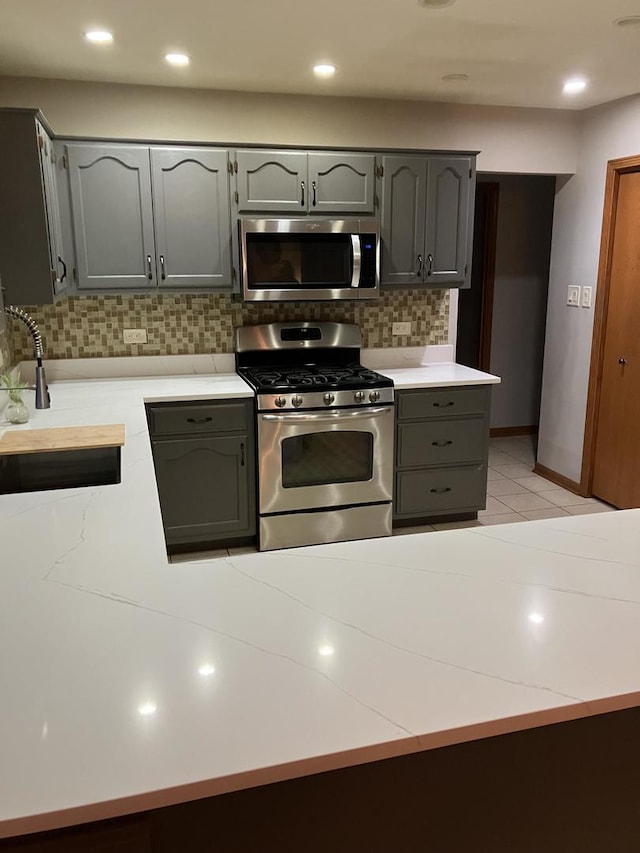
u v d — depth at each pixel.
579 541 1.53
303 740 0.88
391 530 3.88
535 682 1.00
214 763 0.84
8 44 2.85
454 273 3.96
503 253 5.62
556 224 4.62
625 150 3.92
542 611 1.21
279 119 3.73
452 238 3.91
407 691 0.97
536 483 4.82
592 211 4.24
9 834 0.77
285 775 0.84
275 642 1.10
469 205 3.90
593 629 1.15
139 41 2.81
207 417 3.46
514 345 5.84
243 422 3.53
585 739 1.16
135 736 0.89
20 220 2.96
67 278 3.44
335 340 4.09
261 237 3.54
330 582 1.32
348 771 1.05
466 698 0.96
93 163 3.36
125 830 0.90
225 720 0.92
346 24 2.64
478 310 5.79
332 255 3.65
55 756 0.85
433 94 3.75
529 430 6.06
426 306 4.30
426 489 3.91
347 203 3.70
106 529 1.64
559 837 1.19
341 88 3.60
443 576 1.35
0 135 2.86
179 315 3.89
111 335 3.83
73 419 2.87
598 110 4.10
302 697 0.96
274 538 3.67
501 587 1.30
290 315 4.07
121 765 0.84
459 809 1.12
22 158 2.90
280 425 3.51
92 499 1.88
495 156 4.14
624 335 4.11
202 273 3.59
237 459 3.56
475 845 1.14
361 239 3.68
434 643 1.10
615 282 4.15
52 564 1.43
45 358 3.76
